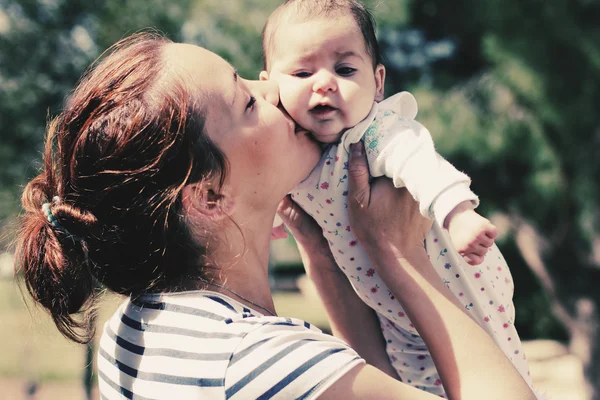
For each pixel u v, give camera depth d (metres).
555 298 9.22
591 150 7.65
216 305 1.52
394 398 1.42
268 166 1.70
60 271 1.61
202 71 1.64
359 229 1.85
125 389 1.52
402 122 1.92
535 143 7.95
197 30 8.34
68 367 11.82
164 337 1.51
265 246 1.79
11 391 10.11
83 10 8.42
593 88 6.98
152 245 1.56
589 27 6.91
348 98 1.87
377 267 1.82
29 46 8.38
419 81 8.75
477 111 8.23
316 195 1.96
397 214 1.83
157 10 8.33
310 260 2.17
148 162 1.52
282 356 1.39
